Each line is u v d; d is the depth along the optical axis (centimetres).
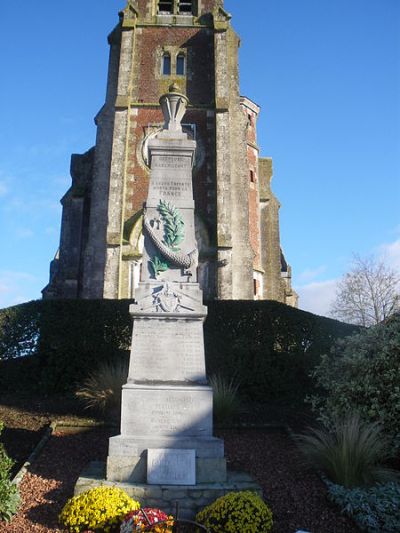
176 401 769
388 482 720
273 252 3036
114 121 2389
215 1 2697
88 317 1345
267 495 726
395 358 898
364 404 902
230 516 603
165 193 923
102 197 2383
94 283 2258
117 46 2655
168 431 755
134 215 2291
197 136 2414
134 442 736
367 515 639
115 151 2327
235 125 2530
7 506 634
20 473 765
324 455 781
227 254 2162
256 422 1062
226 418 1054
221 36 2555
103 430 995
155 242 884
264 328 1319
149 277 873
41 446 888
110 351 1316
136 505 630
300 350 1304
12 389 1296
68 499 695
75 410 1125
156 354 820
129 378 802
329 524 651
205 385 796
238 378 1270
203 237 2222
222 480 714
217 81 2469
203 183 2339
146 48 2583
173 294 850
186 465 706
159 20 2634
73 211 2652
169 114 976
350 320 3366
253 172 3106
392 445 833
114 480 711
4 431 979
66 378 1294
